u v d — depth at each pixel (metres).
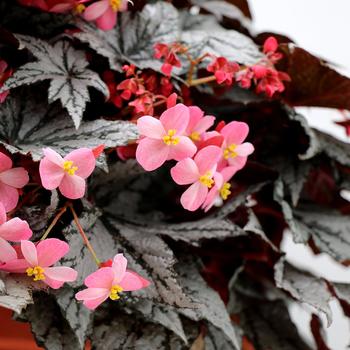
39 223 0.76
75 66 0.80
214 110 0.91
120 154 0.81
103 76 0.82
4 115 0.78
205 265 0.89
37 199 0.79
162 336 0.81
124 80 0.80
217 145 0.77
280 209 0.89
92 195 0.83
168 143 0.75
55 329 0.78
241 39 0.87
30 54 0.81
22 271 0.74
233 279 0.87
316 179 0.93
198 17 0.92
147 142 0.75
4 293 0.72
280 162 0.88
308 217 0.89
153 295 0.78
